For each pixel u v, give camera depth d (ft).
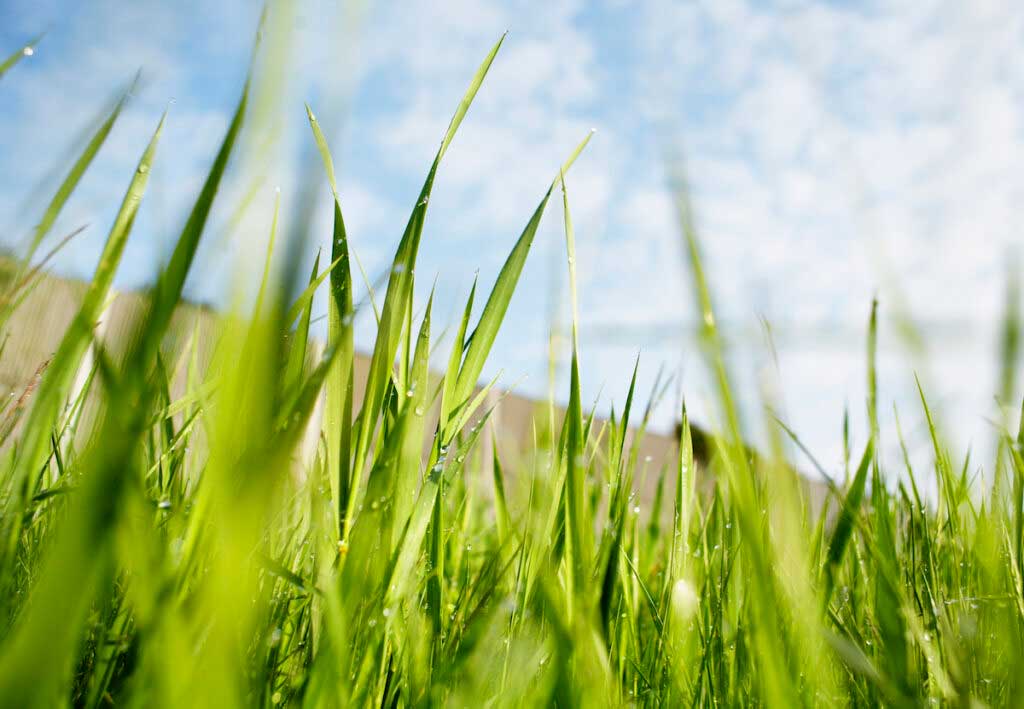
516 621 0.80
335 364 0.76
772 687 0.49
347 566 0.64
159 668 0.39
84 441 0.82
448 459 0.90
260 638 0.64
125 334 0.32
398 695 0.79
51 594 0.27
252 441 0.31
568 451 0.74
